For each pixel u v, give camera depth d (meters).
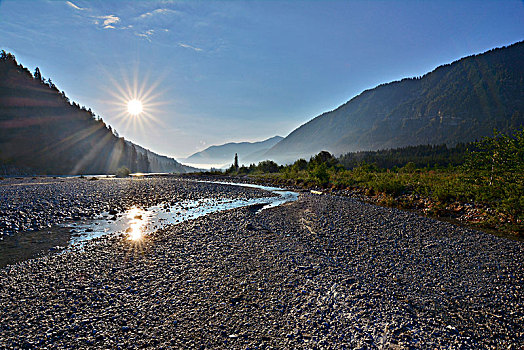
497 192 15.41
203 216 14.65
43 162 140.88
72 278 7.05
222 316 5.54
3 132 141.38
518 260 9.09
